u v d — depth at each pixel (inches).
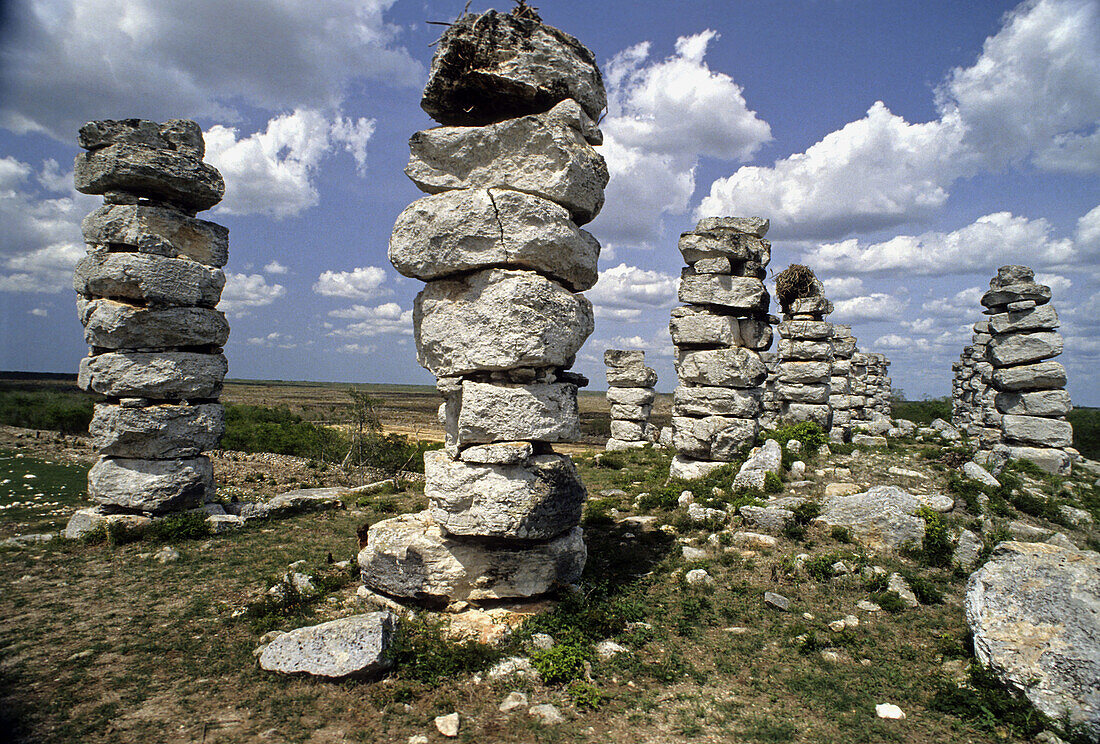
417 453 995.9
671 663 283.4
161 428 496.1
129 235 490.3
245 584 379.2
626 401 1066.1
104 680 258.4
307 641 266.2
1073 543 458.0
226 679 260.8
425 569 314.7
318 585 358.6
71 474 761.6
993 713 243.4
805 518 449.4
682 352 661.3
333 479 873.5
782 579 377.4
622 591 357.7
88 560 424.8
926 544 401.4
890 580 364.2
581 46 349.1
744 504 483.2
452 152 330.3
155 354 501.4
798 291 840.9
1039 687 244.8
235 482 792.3
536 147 321.4
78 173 504.4
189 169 510.9
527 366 315.6
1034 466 682.2
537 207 311.4
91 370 493.7
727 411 626.5
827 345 802.8
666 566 399.5
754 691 262.1
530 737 225.0
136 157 489.4
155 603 346.3
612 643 296.5
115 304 489.7
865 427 1111.6
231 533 502.3
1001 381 748.0
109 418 487.2
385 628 271.3
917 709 251.3
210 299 531.8
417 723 231.5
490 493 304.3
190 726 226.2
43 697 242.7
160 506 493.4
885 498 431.8
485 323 309.9
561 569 327.6
